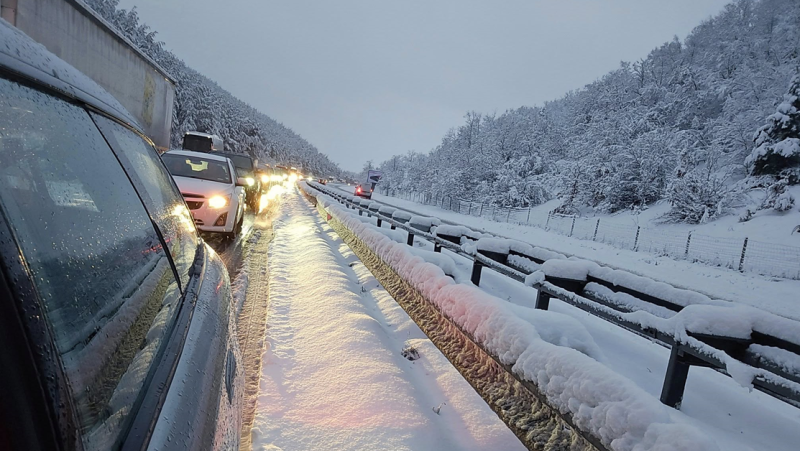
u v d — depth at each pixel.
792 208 24.73
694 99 41.06
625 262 18.50
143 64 12.34
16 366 0.70
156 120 13.98
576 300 4.09
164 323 1.38
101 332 0.98
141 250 1.48
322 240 9.78
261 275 6.76
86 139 1.36
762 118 32.28
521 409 2.32
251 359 3.85
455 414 3.28
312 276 6.54
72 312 0.89
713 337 3.08
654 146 34.56
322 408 3.18
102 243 1.20
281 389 3.41
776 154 29.38
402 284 4.90
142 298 1.29
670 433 1.37
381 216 11.96
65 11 8.13
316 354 4.04
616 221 32.94
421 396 3.50
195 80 69.75
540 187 46.72
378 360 3.82
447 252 10.38
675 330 3.13
